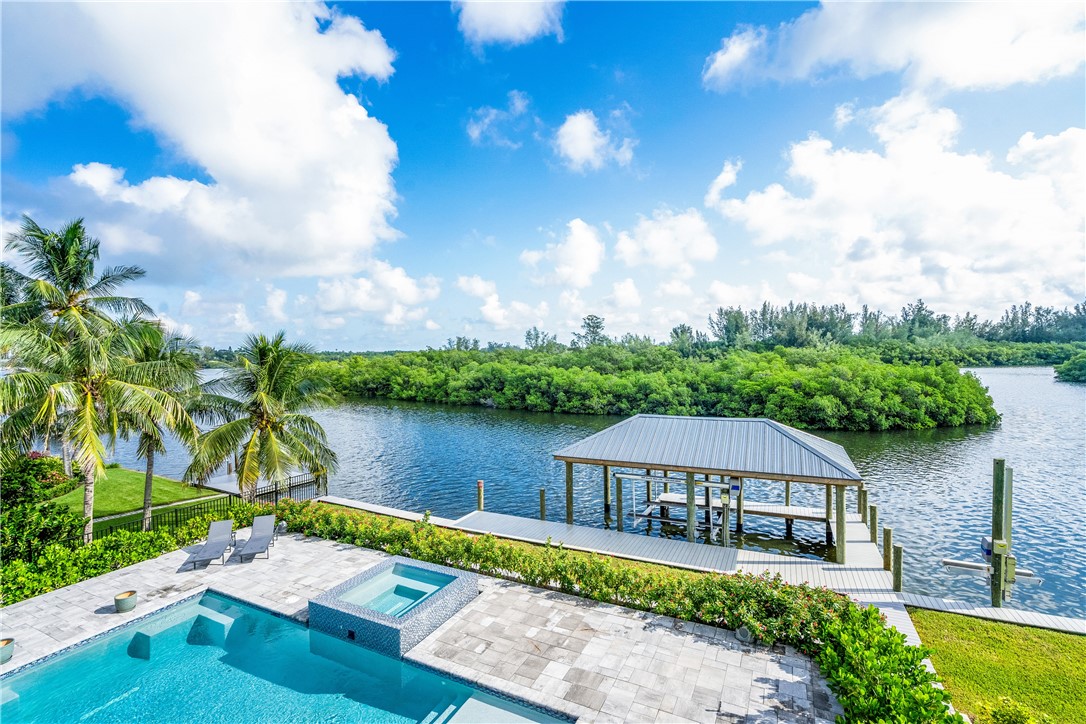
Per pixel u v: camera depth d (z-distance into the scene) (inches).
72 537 598.5
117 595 482.3
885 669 305.4
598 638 424.2
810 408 1918.1
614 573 491.8
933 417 1867.6
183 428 673.0
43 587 516.4
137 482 1039.6
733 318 3846.0
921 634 441.1
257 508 733.9
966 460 1358.3
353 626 428.8
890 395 1851.6
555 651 405.7
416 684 388.8
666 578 501.0
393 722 348.2
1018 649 414.9
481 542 576.7
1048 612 617.3
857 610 392.8
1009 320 4640.8
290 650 437.1
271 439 743.1
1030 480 1156.5
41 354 545.0
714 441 687.7
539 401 2536.9
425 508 1021.2
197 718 354.9
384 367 3395.7
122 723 351.6
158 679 398.0
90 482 616.7
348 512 812.6
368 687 386.6
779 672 374.6
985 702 335.9
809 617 405.1
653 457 693.3
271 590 521.7
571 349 4106.8
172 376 647.1
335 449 1599.4
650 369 2962.6
